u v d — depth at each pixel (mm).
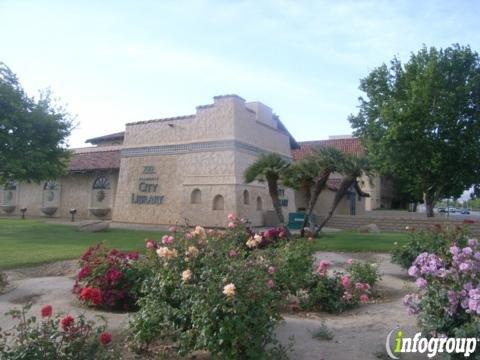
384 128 30375
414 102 27516
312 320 6395
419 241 9883
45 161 20828
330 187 28469
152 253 6301
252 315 4262
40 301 7324
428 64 28094
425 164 28688
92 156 28328
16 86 20438
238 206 20531
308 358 4816
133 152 23969
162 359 4715
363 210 33406
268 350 4738
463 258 4406
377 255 12812
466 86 27750
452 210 82312
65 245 14070
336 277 7441
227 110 21188
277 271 6887
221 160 20984
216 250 5336
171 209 22125
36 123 20469
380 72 31688
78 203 28172
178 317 4660
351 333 5699
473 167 29141
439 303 4281
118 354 4266
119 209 23906
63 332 3926
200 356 4844
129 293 6797
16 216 30469
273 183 16875
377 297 8016
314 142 39281
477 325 3969
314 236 16812
